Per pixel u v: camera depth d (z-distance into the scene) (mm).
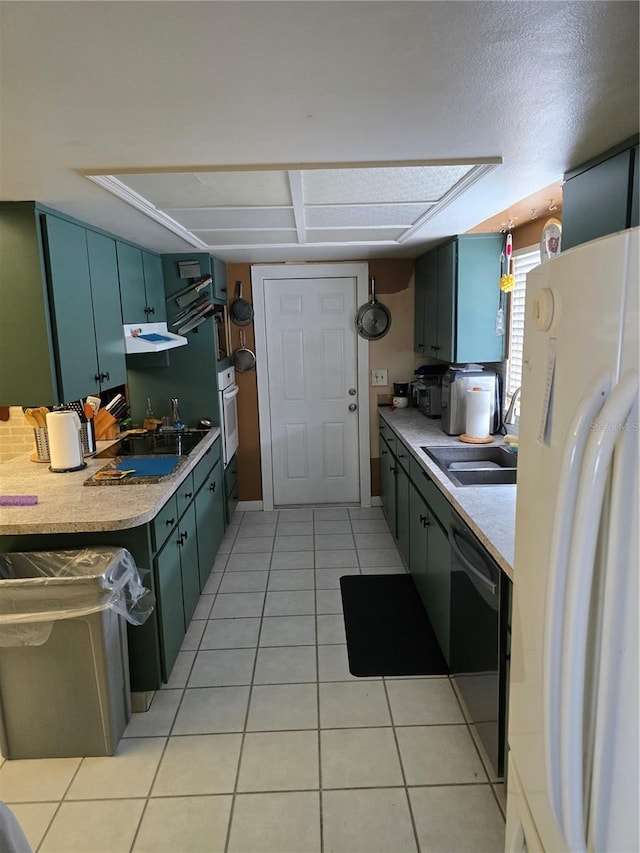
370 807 1785
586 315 776
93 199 2004
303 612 3012
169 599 2410
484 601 1852
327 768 1947
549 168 1807
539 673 1003
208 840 1688
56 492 2400
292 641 2740
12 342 2113
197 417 3805
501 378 3410
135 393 3787
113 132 1369
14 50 947
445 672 2465
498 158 1680
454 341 3236
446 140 1503
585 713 779
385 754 2002
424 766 1943
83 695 1985
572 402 825
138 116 1272
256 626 2885
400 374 4488
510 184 2012
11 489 2451
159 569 2277
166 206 2197
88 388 2441
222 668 2537
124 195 1960
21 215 2033
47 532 2051
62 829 1736
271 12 850
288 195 2094
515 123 1384
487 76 1116
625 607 700
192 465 2863
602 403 715
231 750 2045
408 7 850
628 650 702
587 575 721
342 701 2295
